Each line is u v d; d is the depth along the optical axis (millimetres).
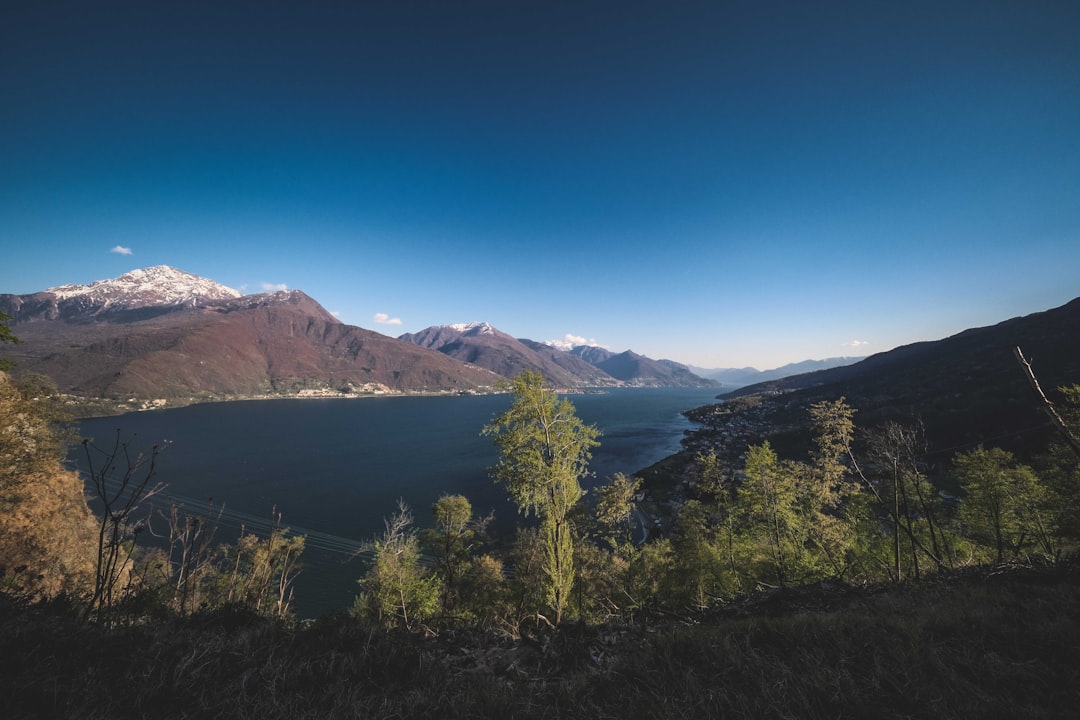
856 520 23219
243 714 4504
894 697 4730
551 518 18250
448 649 7621
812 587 11453
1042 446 53531
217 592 16641
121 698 4566
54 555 20688
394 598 22312
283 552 24734
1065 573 9391
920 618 7082
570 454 18719
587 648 7539
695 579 22562
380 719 4742
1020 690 4719
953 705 4516
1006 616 6875
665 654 6438
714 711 4730
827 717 4449
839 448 23609
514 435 18312
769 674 5473
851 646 6168
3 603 6883
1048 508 20531
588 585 25828
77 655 5422
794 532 22609
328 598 43344
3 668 4789
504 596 27234
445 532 30344
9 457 19766
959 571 12141
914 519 23891
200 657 5695
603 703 5402
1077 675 4773
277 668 5562
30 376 21297
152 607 9469
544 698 5699
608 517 43844
